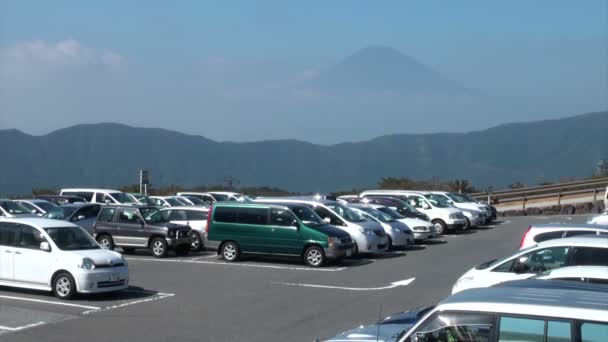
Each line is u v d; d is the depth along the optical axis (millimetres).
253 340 11094
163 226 22688
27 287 14984
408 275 18516
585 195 47688
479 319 5469
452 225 30438
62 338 11250
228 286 16719
